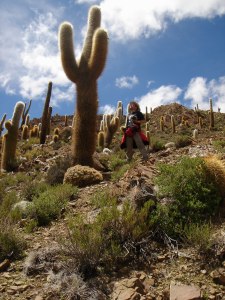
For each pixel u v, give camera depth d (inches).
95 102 408.5
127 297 142.6
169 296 144.5
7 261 178.7
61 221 233.9
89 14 455.2
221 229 185.2
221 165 214.8
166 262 168.2
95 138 407.8
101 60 412.5
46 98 809.5
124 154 484.7
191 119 1734.7
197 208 195.8
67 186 299.1
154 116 1854.1
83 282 155.8
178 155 365.4
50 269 169.8
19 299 149.8
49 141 911.7
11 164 553.3
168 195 206.1
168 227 186.7
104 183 320.5
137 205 201.5
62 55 414.9
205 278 153.6
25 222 234.5
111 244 175.2
